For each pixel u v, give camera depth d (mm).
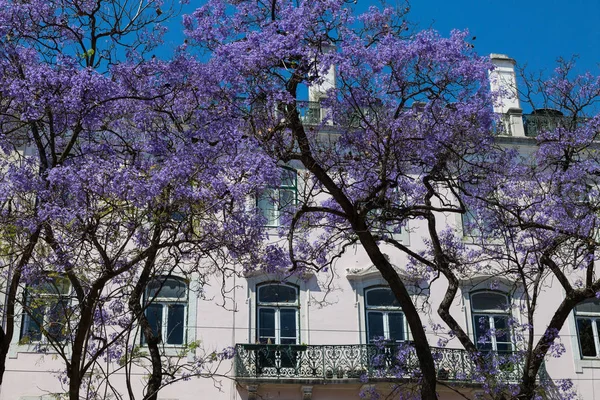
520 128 26016
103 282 13688
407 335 23875
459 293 24438
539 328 24453
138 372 21969
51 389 21688
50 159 16281
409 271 22094
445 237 20500
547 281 24938
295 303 23766
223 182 14602
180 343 22812
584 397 24078
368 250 15828
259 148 15781
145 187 13945
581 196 19281
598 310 24969
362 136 16953
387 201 16641
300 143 15930
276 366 22828
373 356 23031
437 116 17078
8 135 15711
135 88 15781
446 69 16438
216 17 16156
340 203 15961
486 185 18469
